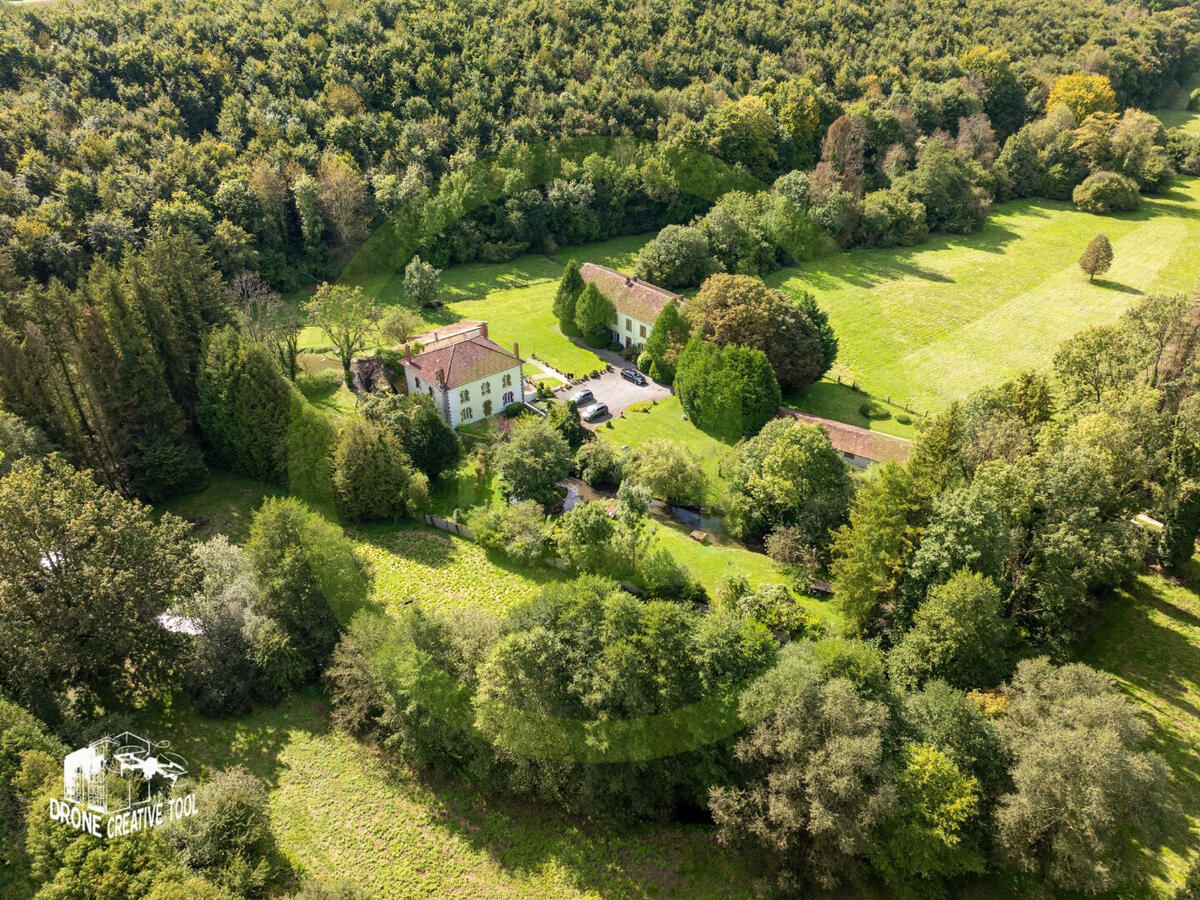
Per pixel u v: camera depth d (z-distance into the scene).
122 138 100.19
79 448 62.75
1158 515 56.47
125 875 32.53
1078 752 34.28
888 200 125.56
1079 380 64.31
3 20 108.50
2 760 36.41
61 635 41.78
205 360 67.75
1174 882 36.94
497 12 134.00
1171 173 147.38
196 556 49.28
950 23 168.12
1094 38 172.25
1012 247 126.38
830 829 35.72
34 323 61.72
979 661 43.00
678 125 127.50
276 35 118.75
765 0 153.38
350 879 38.38
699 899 38.25
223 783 38.81
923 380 89.56
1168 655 50.16
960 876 37.53
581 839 41.09
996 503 47.50
